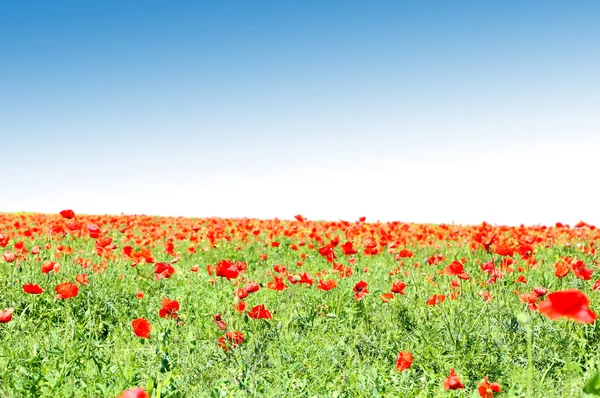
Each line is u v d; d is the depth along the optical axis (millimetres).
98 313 4078
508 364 3498
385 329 3838
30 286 3848
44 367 3414
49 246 6148
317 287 4242
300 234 7816
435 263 4742
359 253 6266
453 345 3605
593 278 4711
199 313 4066
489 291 4180
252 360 3555
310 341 3732
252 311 3697
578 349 3605
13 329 3814
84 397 3266
